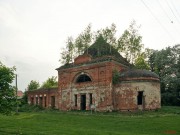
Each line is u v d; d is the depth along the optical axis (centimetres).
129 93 4369
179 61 6512
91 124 3222
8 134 2297
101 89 4678
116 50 5897
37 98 6394
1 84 2314
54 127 2853
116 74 4581
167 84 6394
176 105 6188
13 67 2431
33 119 3709
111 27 5953
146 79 4362
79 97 5059
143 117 3678
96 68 4822
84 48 6091
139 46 6053
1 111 2280
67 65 5453
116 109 4472
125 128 2928
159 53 6788
